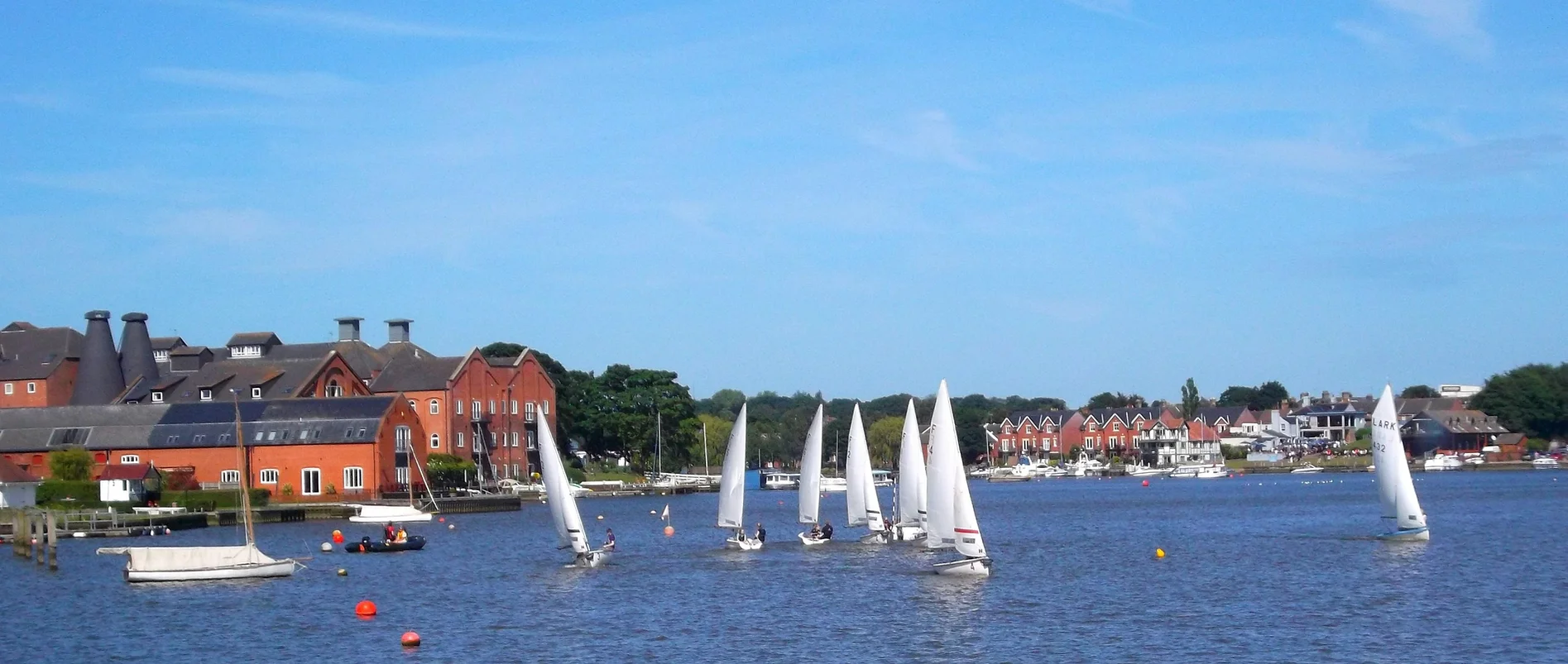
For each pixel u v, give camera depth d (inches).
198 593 3127.5
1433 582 3011.8
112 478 5625.0
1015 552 3919.8
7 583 3380.9
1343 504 6427.2
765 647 2379.4
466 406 7539.4
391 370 7564.0
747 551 3996.1
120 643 2512.3
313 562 3799.2
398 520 5605.3
